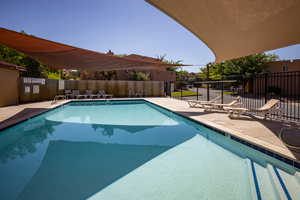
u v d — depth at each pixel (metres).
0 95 9.09
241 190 2.34
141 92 17.66
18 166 3.17
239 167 3.07
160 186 2.47
